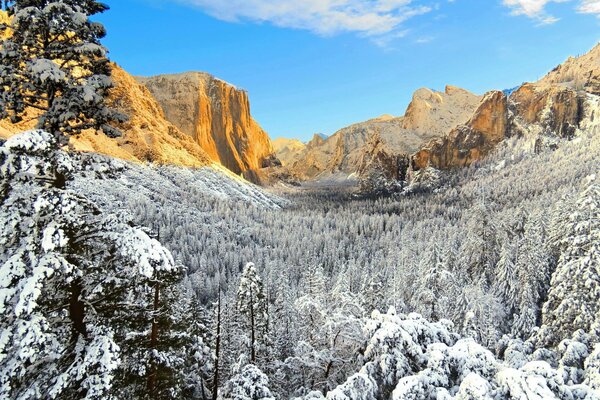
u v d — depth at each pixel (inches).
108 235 349.1
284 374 944.9
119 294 394.0
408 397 476.7
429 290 1421.0
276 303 1975.9
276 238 6028.5
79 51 352.8
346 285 1572.3
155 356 483.8
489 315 1523.1
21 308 266.8
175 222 5807.1
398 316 655.8
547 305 1103.6
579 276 996.6
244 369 708.0
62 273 318.3
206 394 1037.2
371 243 5442.9
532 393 395.9
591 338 808.3
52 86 362.3
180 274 549.3
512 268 1812.3
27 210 317.4
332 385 759.1
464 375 509.7
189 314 1126.4
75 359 329.1
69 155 359.9
